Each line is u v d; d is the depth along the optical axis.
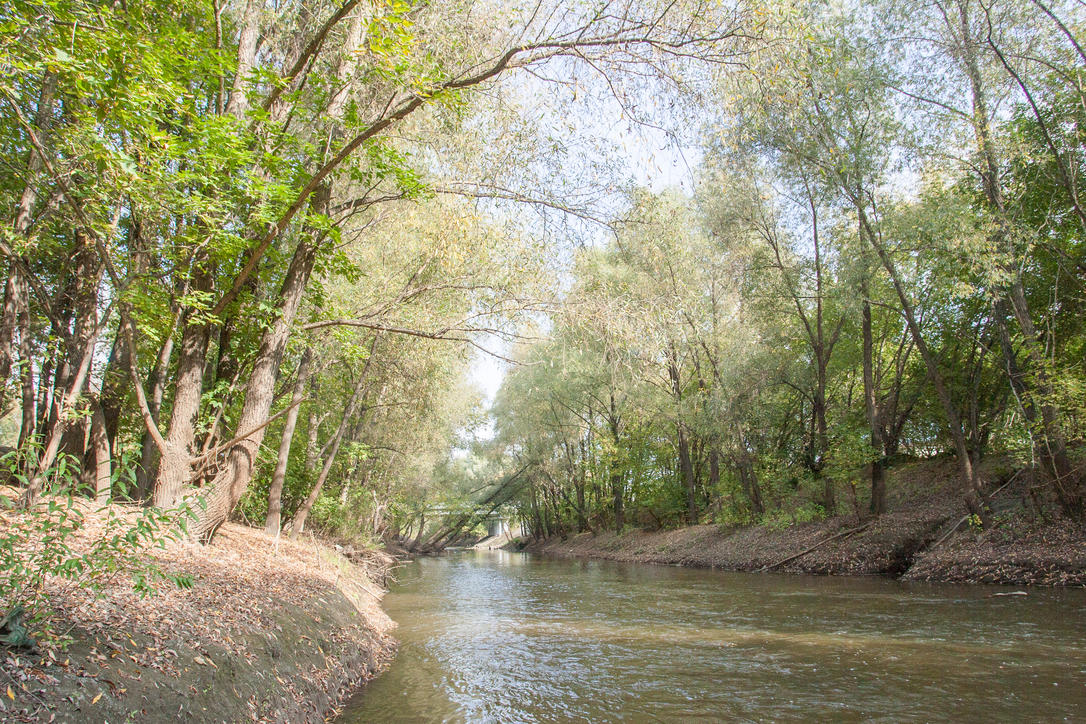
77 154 6.86
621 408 34.56
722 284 24.58
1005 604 11.72
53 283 11.46
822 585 16.44
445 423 28.20
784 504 25.91
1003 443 17.98
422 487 39.53
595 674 8.02
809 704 6.45
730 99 8.17
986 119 16.84
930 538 18.27
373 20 6.64
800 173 20.12
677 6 7.73
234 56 7.66
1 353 9.15
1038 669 7.34
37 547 5.55
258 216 7.95
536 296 10.69
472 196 9.62
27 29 6.25
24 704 3.23
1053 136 16.25
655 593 16.73
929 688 6.78
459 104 7.97
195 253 8.45
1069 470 15.44
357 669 7.82
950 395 22.75
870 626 10.45
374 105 10.34
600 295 10.49
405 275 14.14
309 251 10.26
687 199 21.53
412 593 18.27
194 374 9.50
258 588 7.57
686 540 30.12
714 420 25.47
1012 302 16.58
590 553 38.72
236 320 10.63
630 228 10.58
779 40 7.85
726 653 9.01
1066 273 17.27
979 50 16.36
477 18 9.00
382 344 17.83
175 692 4.21
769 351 24.31
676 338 12.02
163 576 4.67
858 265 18.78
